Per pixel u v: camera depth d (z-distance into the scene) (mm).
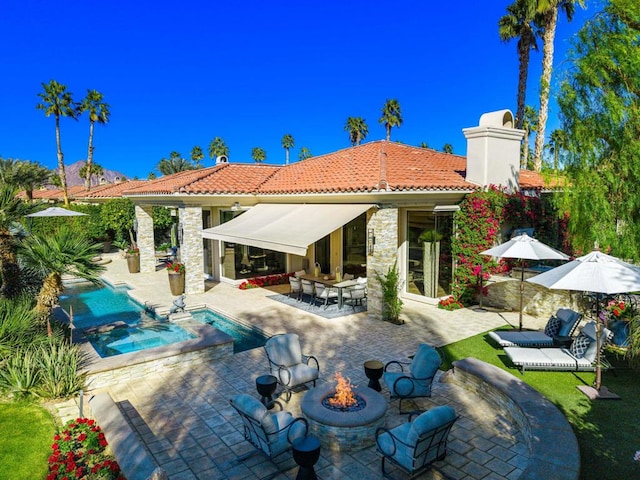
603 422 12055
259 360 18375
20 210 18547
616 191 16391
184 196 29359
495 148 27047
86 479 9852
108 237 55094
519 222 27266
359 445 11352
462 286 26344
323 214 25609
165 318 26250
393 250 23844
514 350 16000
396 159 29688
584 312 21938
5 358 15164
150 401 14594
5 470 10438
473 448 11328
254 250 34469
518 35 47062
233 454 11352
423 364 13344
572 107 16797
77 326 24891
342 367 17156
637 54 14953
